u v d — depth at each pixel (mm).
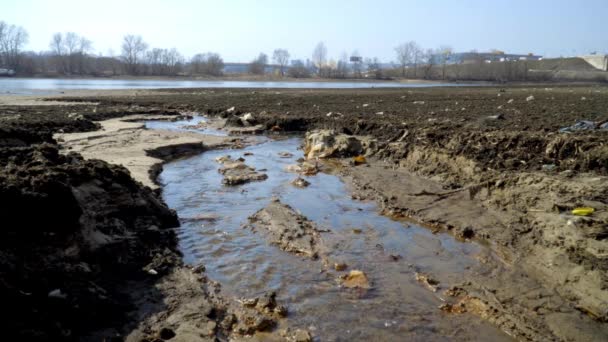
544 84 85688
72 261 6727
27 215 6441
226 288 7430
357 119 21688
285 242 9125
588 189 9812
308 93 46625
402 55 125625
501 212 10328
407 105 30516
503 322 6465
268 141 20938
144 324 6234
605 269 7008
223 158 16406
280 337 6141
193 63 111875
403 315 6715
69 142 17109
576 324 6238
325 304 6980
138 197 9500
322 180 14070
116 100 35094
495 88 61188
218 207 11336
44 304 5742
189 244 9125
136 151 15875
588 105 27047
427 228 10195
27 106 29344
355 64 152375
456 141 14438
